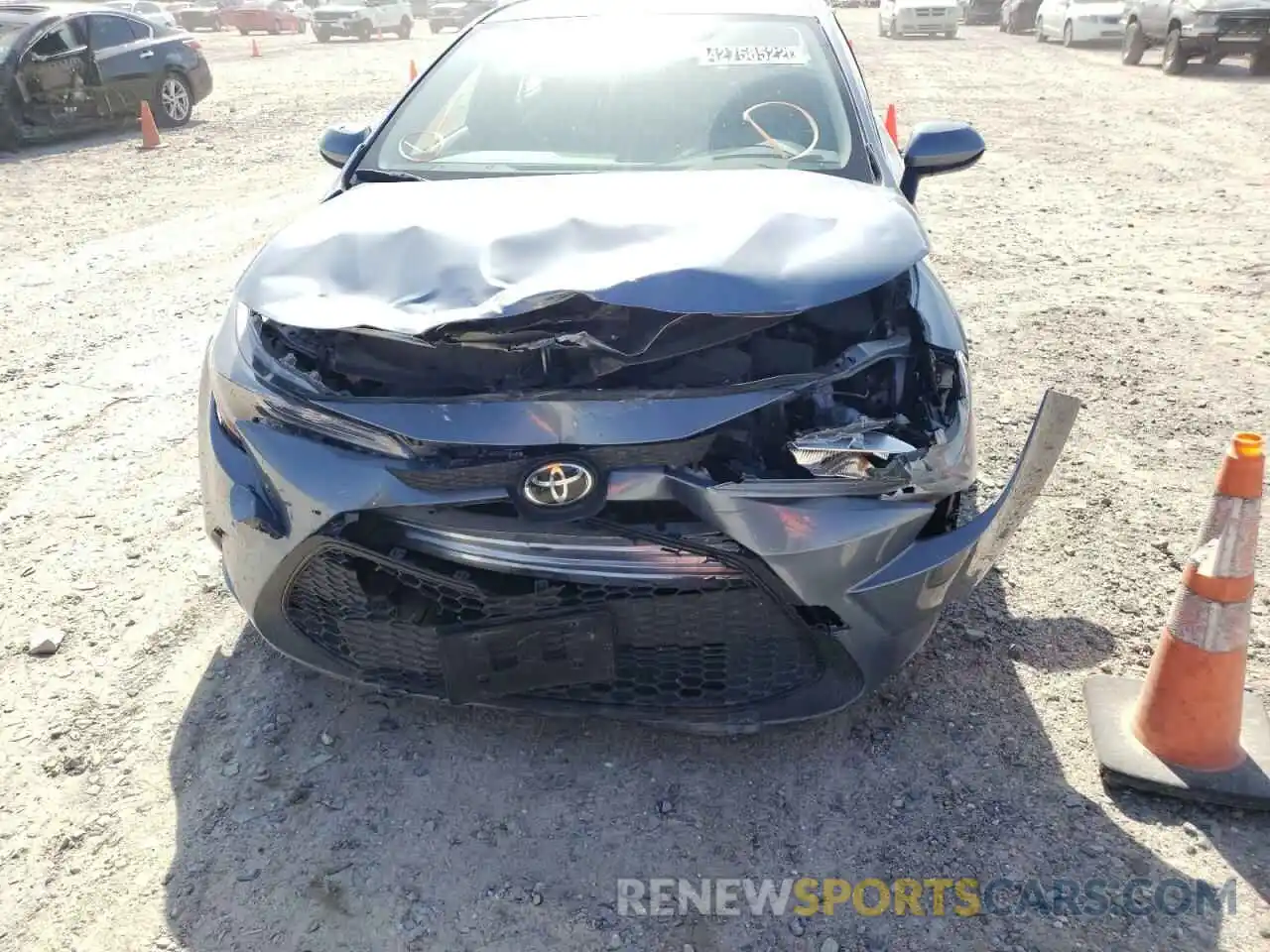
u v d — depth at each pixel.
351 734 2.59
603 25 3.63
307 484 2.19
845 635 2.22
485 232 2.33
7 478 3.90
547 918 2.10
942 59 19.72
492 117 3.30
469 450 2.12
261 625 2.50
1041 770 2.44
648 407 2.09
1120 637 2.90
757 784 2.42
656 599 2.21
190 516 3.64
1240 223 7.42
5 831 2.29
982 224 7.53
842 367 2.22
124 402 4.61
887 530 2.15
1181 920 2.05
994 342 5.14
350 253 2.34
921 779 2.42
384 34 33.34
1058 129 11.52
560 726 2.62
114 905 2.12
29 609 3.09
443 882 2.18
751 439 2.18
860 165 3.02
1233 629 2.30
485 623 2.24
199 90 13.23
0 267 6.73
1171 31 16.14
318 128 12.54
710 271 2.13
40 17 11.31
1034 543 3.36
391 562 2.22
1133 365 4.83
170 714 2.66
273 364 2.34
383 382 2.25
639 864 2.22
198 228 7.72
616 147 3.15
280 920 2.09
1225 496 2.26
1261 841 2.24
